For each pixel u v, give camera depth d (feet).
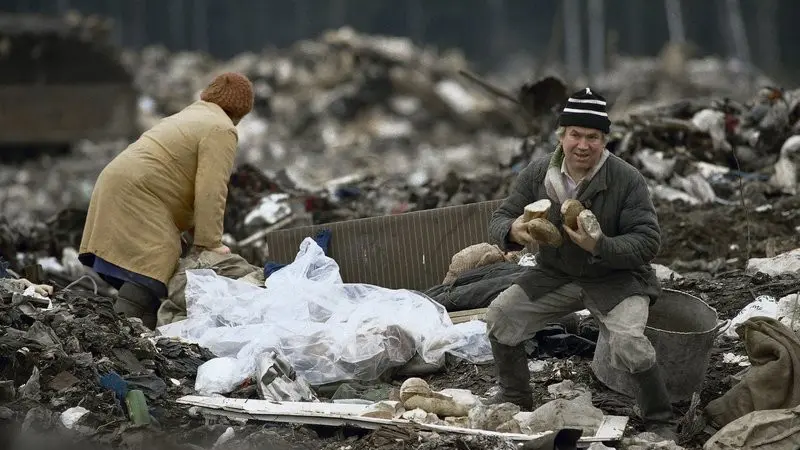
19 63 321.73
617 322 56.49
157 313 82.53
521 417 58.54
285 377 64.64
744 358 67.10
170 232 83.76
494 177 128.06
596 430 56.90
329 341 68.18
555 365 67.72
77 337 65.51
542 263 58.59
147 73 426.51
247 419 60.44
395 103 374.02
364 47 387.55
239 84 86.48
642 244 55.31
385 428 57.57
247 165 131.54
